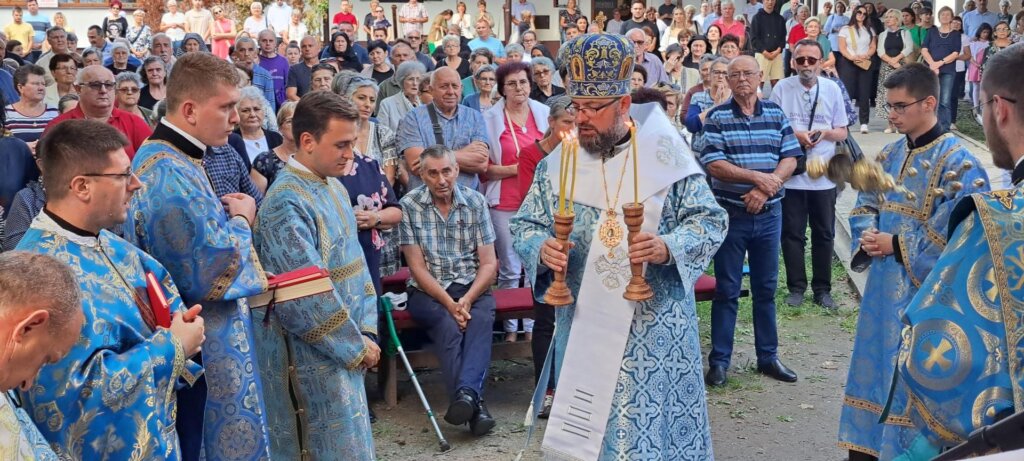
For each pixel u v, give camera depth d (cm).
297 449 411
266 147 654
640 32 1168
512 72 695
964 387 247
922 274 423
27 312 241
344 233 421
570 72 371
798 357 680
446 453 534
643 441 367
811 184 766
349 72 718
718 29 1480
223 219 363
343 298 418
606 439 371
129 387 290
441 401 608
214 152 471
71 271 256
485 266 589
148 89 930
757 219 626
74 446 285
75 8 2388
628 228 351
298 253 397
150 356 297
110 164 301
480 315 577
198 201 354
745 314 783
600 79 364
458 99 699
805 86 775
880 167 391
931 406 253
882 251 436
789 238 787
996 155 261
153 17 2386
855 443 460
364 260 436
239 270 359
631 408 367
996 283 245
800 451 530
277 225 400
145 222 351
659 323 370
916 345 254
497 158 696
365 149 701
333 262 414
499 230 692
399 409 598
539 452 534
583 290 374
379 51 1098
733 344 690
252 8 1997
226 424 362
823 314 771
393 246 632
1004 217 246
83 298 293
